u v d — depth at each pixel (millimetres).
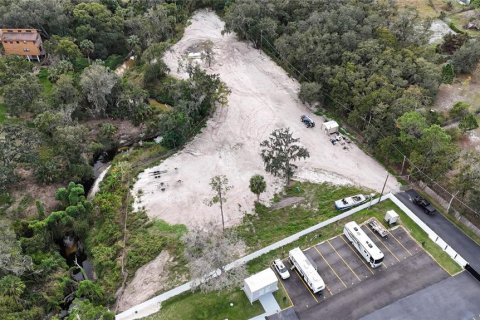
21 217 78688
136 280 67688
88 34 121625
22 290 61625
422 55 104438
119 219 78000
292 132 94625
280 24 126562
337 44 104875
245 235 73750
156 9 132000
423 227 73125
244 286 63094
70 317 59969
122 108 102688
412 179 82562
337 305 62188
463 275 65812
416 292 63562
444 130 86188
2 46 121750
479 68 112812
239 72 115750
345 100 95312
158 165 89188
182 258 70250
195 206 79812
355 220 75062
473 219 73562
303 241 71625
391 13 121125
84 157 90250
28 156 84125
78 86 103375
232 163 88938
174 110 94375
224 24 139125
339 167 86500
